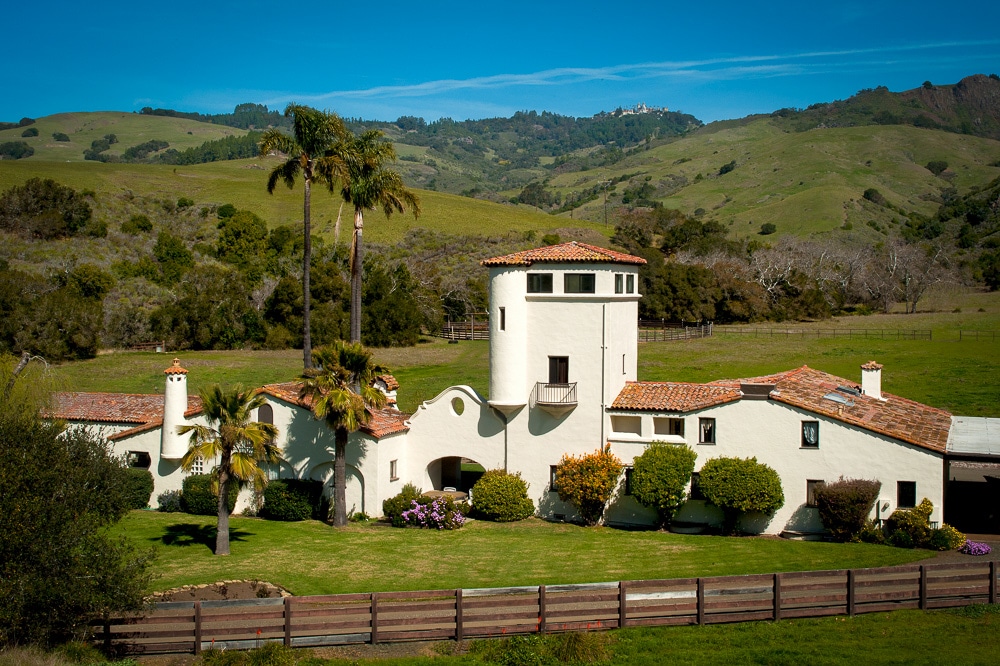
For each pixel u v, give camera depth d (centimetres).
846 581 2303
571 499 3572
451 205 15238
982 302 11525
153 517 3719
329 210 13275
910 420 3456
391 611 2230
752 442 3409
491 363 3816
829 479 3278
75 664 2062
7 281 7062
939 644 2069
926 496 3131
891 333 8606
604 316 3659
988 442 3294
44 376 3878
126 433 3956
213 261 10862
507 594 2283
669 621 2267
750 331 9131
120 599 2150
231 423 3067
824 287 11350
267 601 2233
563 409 3681
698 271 10456
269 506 3706
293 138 4803
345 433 3534
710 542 3216
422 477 3950
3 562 2062
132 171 14825
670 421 3706
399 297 8431
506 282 3750
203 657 2141
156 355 7325
